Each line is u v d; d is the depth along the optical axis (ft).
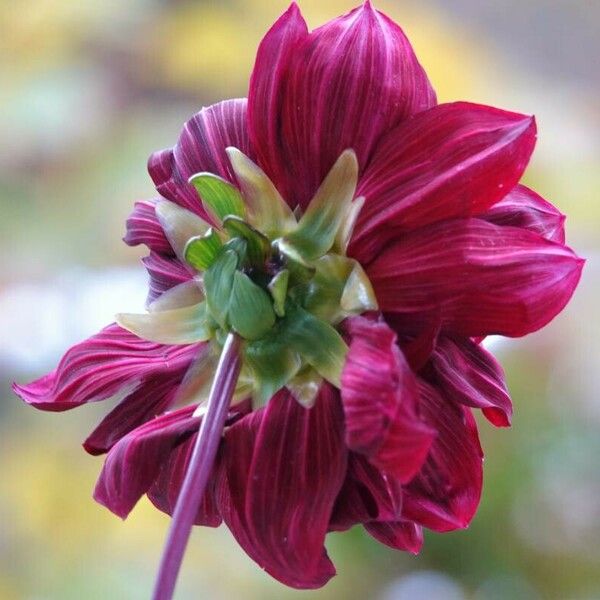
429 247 1.35
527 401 2.43
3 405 2.44
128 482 1.36
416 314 1.35
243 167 1.39
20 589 2.34
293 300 1.37
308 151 1.39
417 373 1.36
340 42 1.38
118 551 2.39
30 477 2.43
